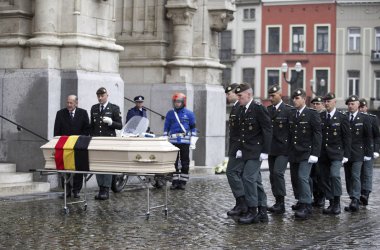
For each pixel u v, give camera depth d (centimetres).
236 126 1803
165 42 3347
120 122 2250
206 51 3403
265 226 1744
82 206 2014
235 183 1830
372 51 9588
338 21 9650
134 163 1772
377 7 9544
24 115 2427
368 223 1838
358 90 9681
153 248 1430
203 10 3406
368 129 2189
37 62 2436
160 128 3312
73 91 2427
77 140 1825
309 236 1609
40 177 2367
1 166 2369
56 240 1500
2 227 1648
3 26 2498
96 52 2542
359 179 2116
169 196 2294
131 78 3391
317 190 2167
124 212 1914
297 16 9756
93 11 2547
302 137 1923
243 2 9919
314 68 9744
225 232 1638
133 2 3388
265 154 1769
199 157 3344
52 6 2473
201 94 3353
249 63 9956
